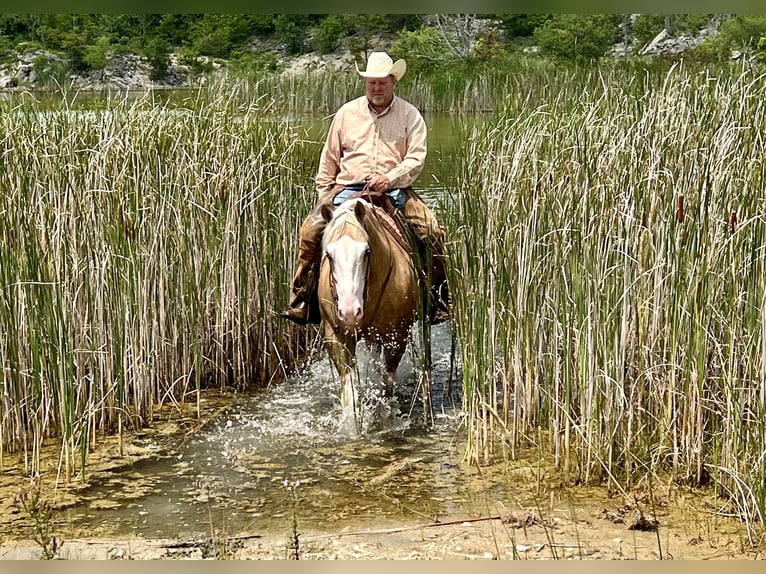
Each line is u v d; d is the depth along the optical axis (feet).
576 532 17.47
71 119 26.14
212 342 27.27
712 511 18.24
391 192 24.77
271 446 22.58
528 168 23.27
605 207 20.95
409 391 26.35
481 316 21.07
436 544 17.13
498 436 22.34
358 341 24.38
